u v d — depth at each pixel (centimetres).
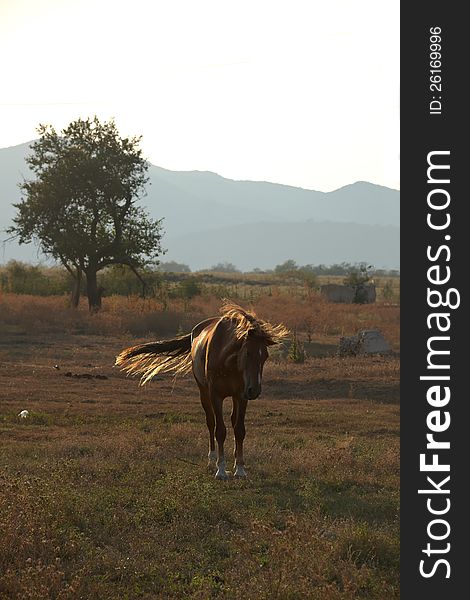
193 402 2362
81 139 5919
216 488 1261
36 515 961
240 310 1343
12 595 787
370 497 1212
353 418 2078
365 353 3547
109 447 1539
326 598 753
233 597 785
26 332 4384
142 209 5962
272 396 2545
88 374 2894
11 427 1861
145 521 1053
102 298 6538
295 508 1148
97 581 836
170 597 816
